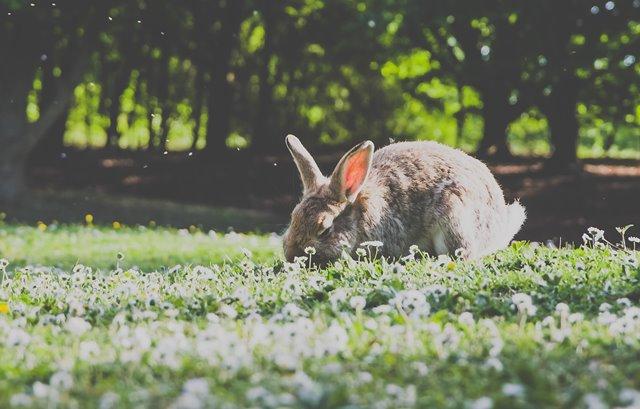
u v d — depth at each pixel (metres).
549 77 28.72
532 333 6.15
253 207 31.75
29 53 25.75
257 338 5.86
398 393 4.68
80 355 5.81
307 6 34.94
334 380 4.96
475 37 32.03
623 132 56.09
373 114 44.09
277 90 43.94
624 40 29.97
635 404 4.47
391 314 6.88
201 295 8.10
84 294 8.59
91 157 40.47
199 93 42.16
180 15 32.12
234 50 40.91
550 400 4.59
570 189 31.45
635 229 26.20
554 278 8.16
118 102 43.25
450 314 6.86
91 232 20.12
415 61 40.38
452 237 9.96
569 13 27.58
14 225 22.25
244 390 4.82
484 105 35.53
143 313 7.24
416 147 10.49
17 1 22.66
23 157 26.47
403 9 27.62
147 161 39.06
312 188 10.06
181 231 20.91
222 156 38.12
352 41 32.84
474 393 4.76
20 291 9.00
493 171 34.44
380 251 9.93
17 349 6.17
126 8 26.77
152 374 5.31
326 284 8.16
